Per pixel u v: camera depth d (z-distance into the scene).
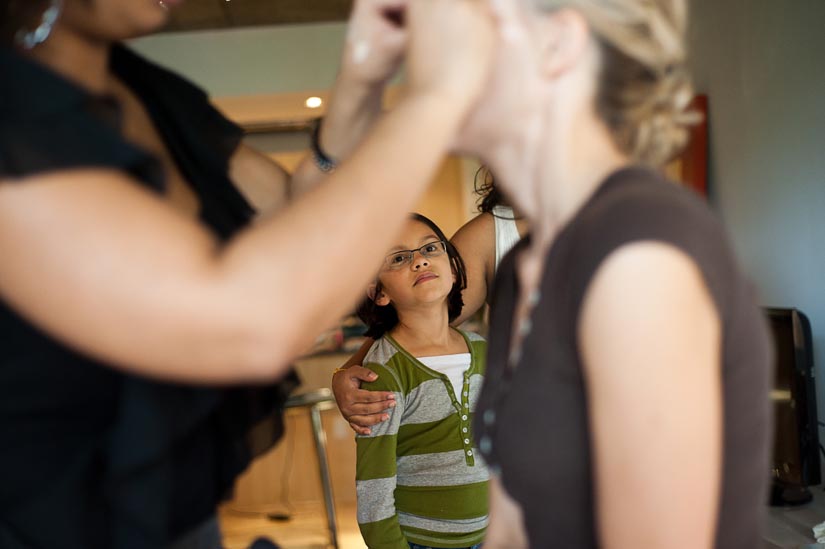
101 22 0.88
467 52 0.71
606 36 0.75
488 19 0.73
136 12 0.88
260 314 0.66
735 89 3.81
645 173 0.72
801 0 3.27
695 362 0.64
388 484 1.93
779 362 2.69
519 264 0.87
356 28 0.89
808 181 3.33
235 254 0.67
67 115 0.68
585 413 0.72
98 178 0.66
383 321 2.15
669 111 0.77
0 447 0.79
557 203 0.77
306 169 1.08
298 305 0.66
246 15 5.52
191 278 0.65
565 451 0.73
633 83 0.76
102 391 0.81
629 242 0.65
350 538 4.65
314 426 4.62
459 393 2.01
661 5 0.78
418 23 0.73
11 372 0.78
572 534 0.75
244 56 5.91
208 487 0.97
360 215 0.68
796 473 2.62
